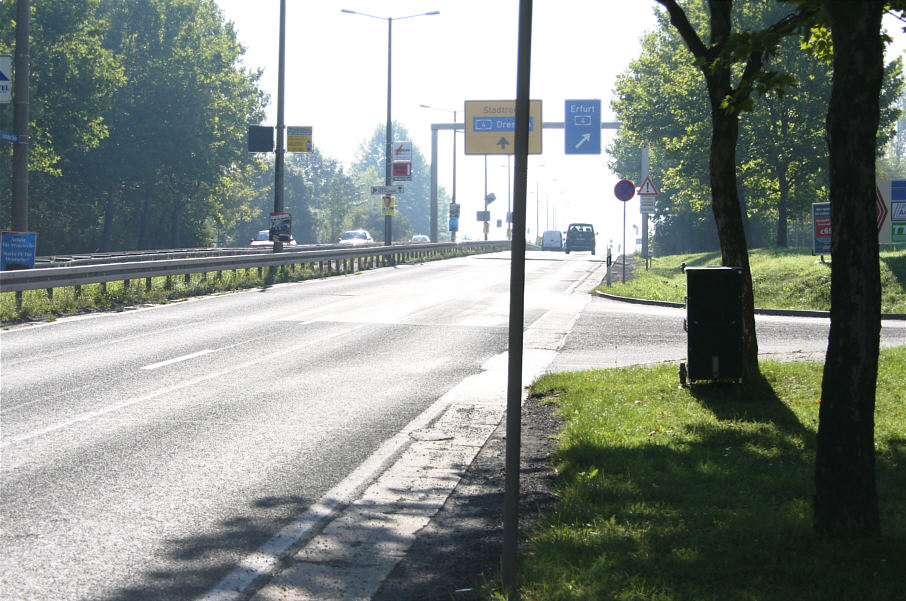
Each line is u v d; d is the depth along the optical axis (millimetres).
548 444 9078
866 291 5570
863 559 5324
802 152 43656
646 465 7680
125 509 6918
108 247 66875
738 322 10797
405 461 8484
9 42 51281
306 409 10836
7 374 12711
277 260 32094
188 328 18172
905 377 11875
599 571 5266
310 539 6289
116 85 56031
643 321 20516
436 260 50625
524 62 5168
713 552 5539
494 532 6402
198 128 66938
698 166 49312
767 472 7551
